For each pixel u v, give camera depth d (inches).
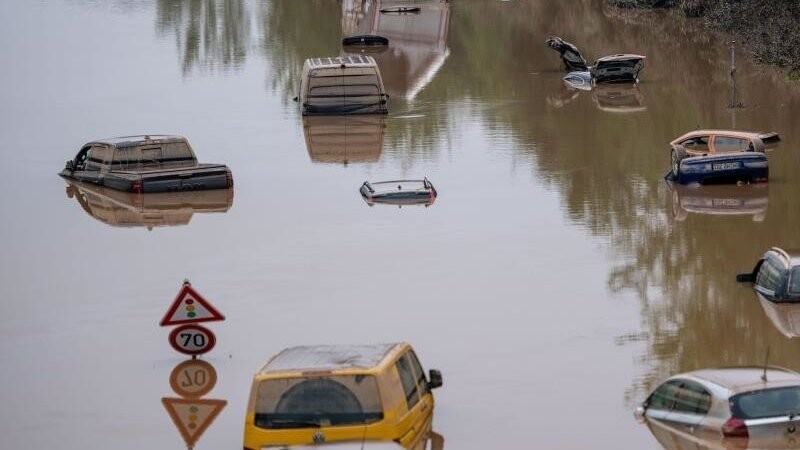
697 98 4077.3
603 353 1814.7
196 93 4520.2
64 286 2267.5
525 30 5989.2
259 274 2298.2
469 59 5260.8
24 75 4972.9
